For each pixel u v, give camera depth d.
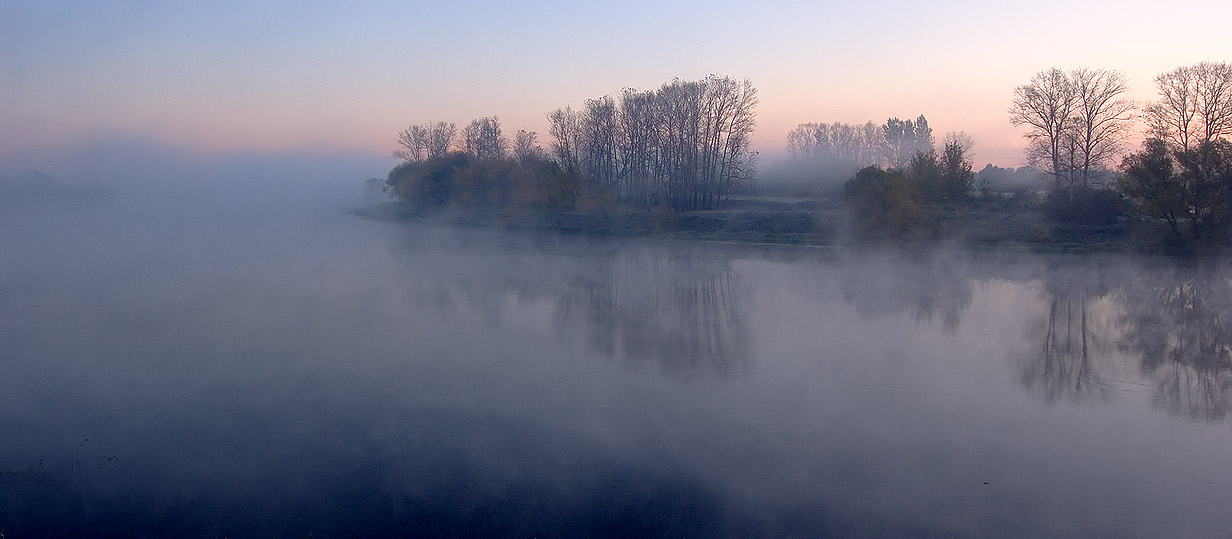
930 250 35.41
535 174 52.66
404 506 11.45
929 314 23.92
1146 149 32.03
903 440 13.47
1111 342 20.16
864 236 37.62
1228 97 36.81
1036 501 11.29
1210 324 22.03
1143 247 32.12
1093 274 29.53
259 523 11.11
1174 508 11.01
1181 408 15.01
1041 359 18.56
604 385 16.77
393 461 12.73
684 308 25.83
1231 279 27.97
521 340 21.19
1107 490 11.58
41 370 17.84
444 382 16.97
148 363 18.45
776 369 17.94
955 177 40.91
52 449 13.25
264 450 13.21
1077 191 36.34
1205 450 12.91
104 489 11.90
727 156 50.56
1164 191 30.75
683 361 18.78
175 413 14.98
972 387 16.45
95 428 14.18
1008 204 40.56
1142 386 16.45
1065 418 14.49
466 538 10.74
